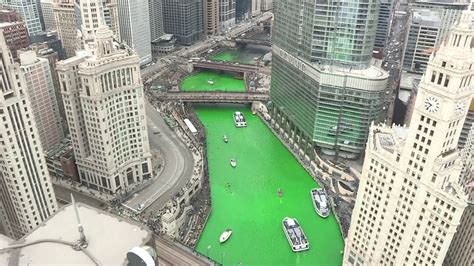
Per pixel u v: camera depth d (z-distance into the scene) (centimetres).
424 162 15825
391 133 19212
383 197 18000
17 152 18662
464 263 18538
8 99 17862
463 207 14738
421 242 16912
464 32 13850
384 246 18788
